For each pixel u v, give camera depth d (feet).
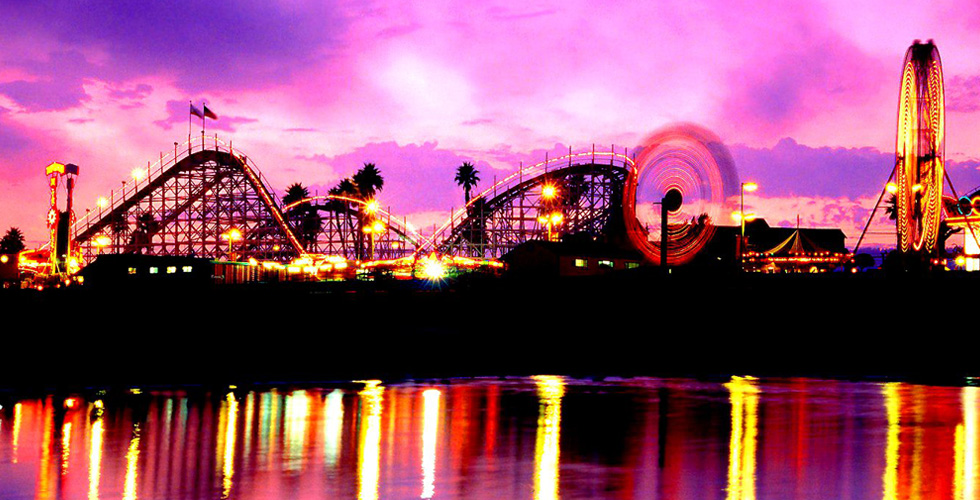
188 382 189.16
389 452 118.73
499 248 463.42
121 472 108.99
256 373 202.49
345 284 265.34
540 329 233.96
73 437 129.29
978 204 294.05
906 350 213.46
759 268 311.06
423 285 267.18
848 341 218.38
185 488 101.81
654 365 215.31
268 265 397.19
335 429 134.31
